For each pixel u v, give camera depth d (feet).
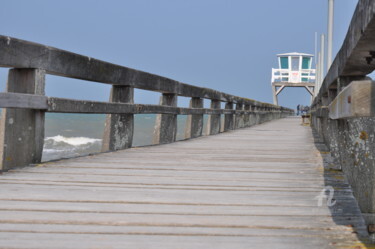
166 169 12.67
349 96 4.31
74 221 7.08
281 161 14.80
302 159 15.37
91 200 8.50
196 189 9.86
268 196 9.22
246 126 47.75
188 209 8.04
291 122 63.41
